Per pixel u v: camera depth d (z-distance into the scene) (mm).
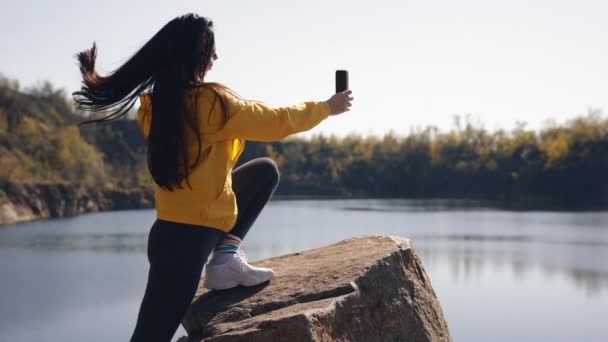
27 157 69188
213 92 2562
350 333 3053
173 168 2553
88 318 18156
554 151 76938
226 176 2691
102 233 41812
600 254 31344
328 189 99562
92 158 77250
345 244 3984
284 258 3930
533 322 17656
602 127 76188
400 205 71750
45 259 30172
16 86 97375
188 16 2635
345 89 2982
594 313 18688
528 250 32812
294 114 2684
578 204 69688
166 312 2654
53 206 57531
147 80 2637
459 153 94375
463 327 17141
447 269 27094
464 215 55406
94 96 2654
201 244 2658
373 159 101125
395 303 3338
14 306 19828
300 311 2904
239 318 3090
